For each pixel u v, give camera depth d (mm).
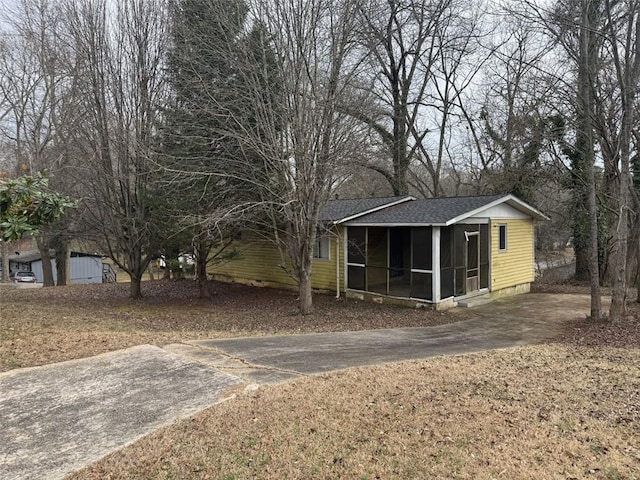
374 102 16625
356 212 14336
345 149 12055
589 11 9500
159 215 13352
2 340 7359
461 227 13141
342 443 3977
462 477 3432
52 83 18922
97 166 13344
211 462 3697
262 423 4371
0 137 22562
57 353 6855
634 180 15500
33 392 5324
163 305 14148
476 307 12547
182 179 12023
